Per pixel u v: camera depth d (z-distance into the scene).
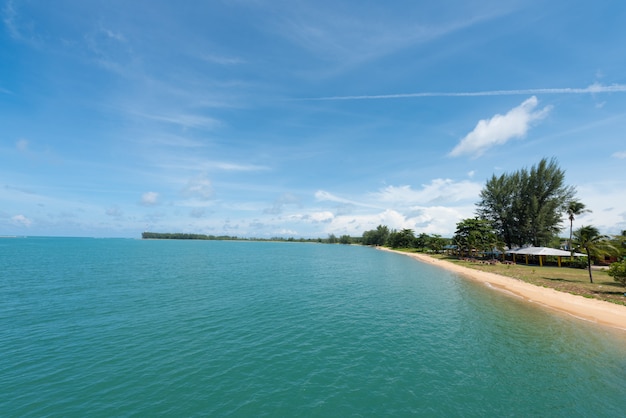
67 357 17.56
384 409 12.80
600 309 28.23
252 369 16.28
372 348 19.44
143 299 32.66
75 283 42.31
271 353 18.44
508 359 17.97
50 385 14.44
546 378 15.70
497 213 83.12
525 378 15.68
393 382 15.10
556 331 22.95
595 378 15.73
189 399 13.39
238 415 12.26
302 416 12.24
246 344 19.83
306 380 15.17
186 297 33.97
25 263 67.88
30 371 15.80
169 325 23.67
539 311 28.84
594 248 39.75
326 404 13.11
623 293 33.25
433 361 17.61
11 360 17.09
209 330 22.56
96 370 15.98
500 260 79.62
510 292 38.25
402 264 79.25
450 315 27.50
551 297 33.75
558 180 72.25
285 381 15.05
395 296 36.09
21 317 25.53
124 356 17.78
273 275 55.03
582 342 20.73
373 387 14.59
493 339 21.28
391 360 17.67
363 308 29.89
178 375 15.52
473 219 86.25
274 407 12.84
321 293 37.56
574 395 14.10
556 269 58.69
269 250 164.88
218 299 33.09
